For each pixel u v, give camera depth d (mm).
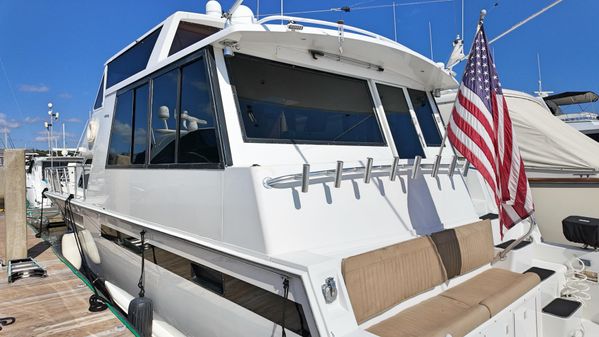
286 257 1936
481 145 2355
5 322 3014
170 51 3350
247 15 3561
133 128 3482
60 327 2945
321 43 2736
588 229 3176
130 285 3656
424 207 2766
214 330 2467
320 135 2854
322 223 2197
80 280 4027
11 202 4559
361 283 1963
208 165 2432
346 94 3107
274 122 2633
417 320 2057
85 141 4992
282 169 2152
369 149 3076
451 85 3693
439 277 2404
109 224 3928
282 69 2793
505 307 2266
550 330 2623
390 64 3260
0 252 5355
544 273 2961
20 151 4598
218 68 2508
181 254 2689
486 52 2512
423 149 3514
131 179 3389
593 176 5191
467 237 2684
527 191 2598
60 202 6098
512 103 5848
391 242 2408
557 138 5488
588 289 3051
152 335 3082
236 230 2170
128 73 3992
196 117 2613
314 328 1761
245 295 2156
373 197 2473
